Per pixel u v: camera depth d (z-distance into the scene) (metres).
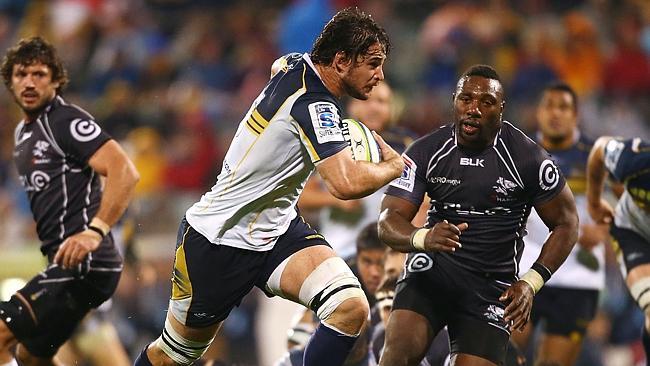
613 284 42.62
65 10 64.12
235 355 41.62
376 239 25.89
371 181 19.83
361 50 20.05
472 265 21.38
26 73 24.05
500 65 54.06
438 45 55.19
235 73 57.78
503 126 21.50
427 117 50.66
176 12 63.41
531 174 21.05
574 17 55.50
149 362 22.48
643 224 26.08
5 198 50.75
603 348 41.34
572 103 30.75
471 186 21.22
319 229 34.66
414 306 21.48
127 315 38.75
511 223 21.41
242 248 21.03
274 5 62.72
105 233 23.59
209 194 21.34
